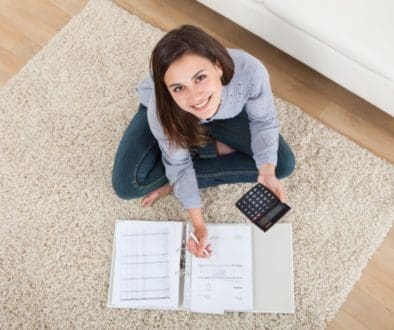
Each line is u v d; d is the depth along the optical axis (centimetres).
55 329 146
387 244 147
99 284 150
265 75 119
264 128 129
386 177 153
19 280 152
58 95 170
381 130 160
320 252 147
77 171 161
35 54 176
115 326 146
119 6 179
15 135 166
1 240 156
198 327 143
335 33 130
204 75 97
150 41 173
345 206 151
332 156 157
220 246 144
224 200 154
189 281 143
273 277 143
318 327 141
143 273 145
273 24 146
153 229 149
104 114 167
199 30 97
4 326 148
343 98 165
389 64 127
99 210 157
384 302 142
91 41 175
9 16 182
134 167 136
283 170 139
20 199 160
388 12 128
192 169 130
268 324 142
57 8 181
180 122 110
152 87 126
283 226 147
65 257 153
